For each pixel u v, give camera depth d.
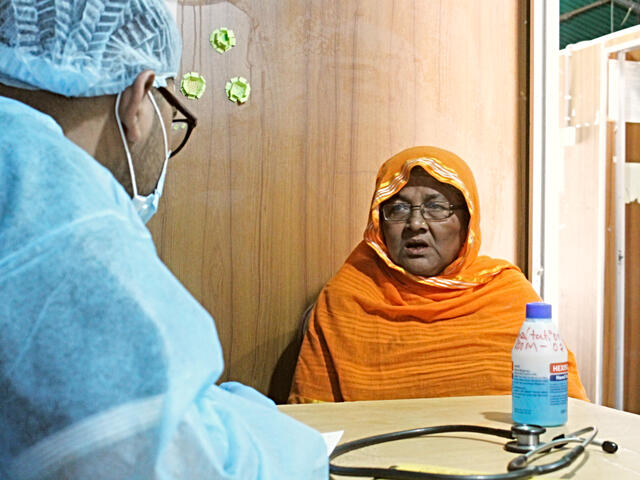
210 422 0.53
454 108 2.48
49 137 0.55
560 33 2.81
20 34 0.70
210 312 2.17
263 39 2.22
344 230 2.34
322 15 2.30
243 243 2.21
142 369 0.47
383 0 2.38
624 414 1.15
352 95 2.34
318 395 1.93
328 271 2.32
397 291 2.03
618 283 2.66
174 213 2.12
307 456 0.61
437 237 2.01
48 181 0.51
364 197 2.36
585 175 2.75
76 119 0.70
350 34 2.34
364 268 2.12
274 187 2.25
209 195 2.16
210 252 2.17
